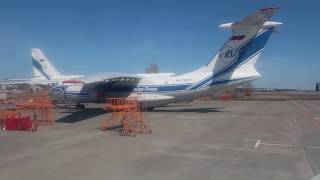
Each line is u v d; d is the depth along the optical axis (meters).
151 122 24.20
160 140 16.69
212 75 31.48
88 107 38.81
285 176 10.23
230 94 78.50
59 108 37.34
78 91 34.00
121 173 10.59
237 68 30.75
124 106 22.52
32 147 14.91
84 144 15.63
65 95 34.41
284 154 13.36
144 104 33.19
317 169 11.01
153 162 12.03
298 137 17.58
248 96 82.38
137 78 32.16
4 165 11.59
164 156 13.03
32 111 32.59
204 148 14.62
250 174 10.46
